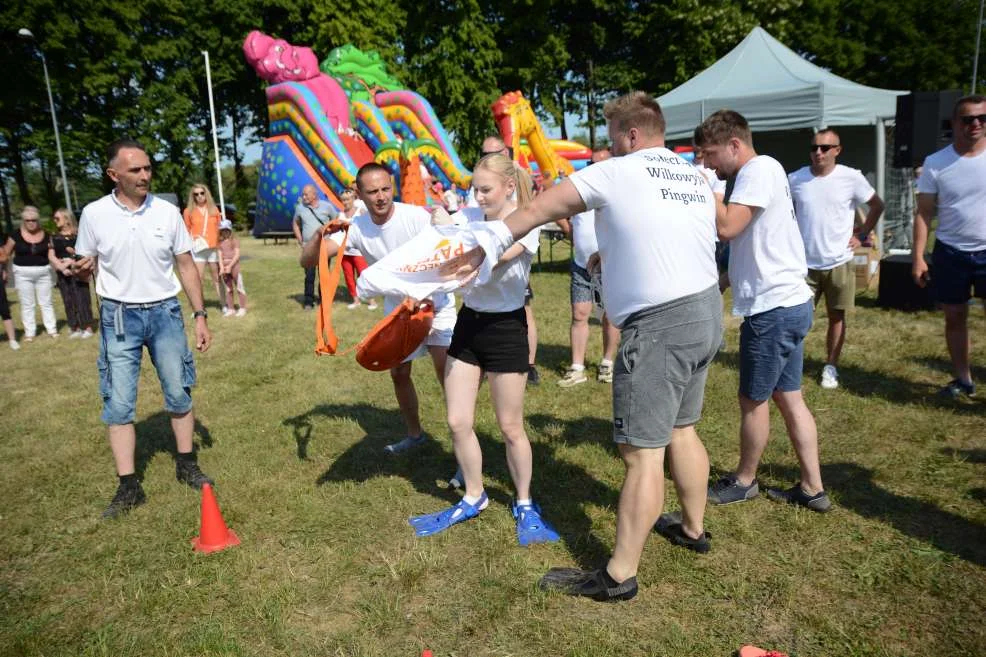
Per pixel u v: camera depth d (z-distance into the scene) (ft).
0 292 26.50
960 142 15.01
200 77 103.86
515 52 101.35
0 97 86.58
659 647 8.18
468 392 10.81
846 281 16.33
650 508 8.66
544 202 8.57
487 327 10.39
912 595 8.87
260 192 68.13
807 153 51.21
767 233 10.29
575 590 9.22
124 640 8.83
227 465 14.12
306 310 31.86
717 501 11.44
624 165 8.33
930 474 12.10
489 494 12.32
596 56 112.06
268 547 10.92
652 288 8.28
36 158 96.78
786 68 38.45
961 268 15.37
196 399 18.72
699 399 9.43
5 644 8.82
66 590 10.07
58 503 12.88
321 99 64.13
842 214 16.22
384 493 12.60
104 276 12.24
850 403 15.83
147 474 13.91
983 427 14.08
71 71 88.69
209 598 9.65
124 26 92.58
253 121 121.70
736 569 9.65
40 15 82.23
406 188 21.89
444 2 96.94
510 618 8.88
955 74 100.73
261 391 19.26
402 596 9.43
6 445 16.10
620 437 8.63
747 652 7.84
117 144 11.88
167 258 12.63
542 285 35.53
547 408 16.66
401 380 13.98
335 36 91.86
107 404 12.32
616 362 8.74
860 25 99.86
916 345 20.43
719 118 10.14
